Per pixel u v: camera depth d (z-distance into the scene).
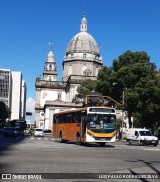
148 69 56.22
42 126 129.00
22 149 25.78
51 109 116.12
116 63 58.72
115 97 58.78
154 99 54.88
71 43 125.56
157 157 21.41
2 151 23.31
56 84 131.62
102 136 33.03
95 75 123.44
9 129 56.12
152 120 60.78
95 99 60.66
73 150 26.30
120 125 63.22
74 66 122.62
